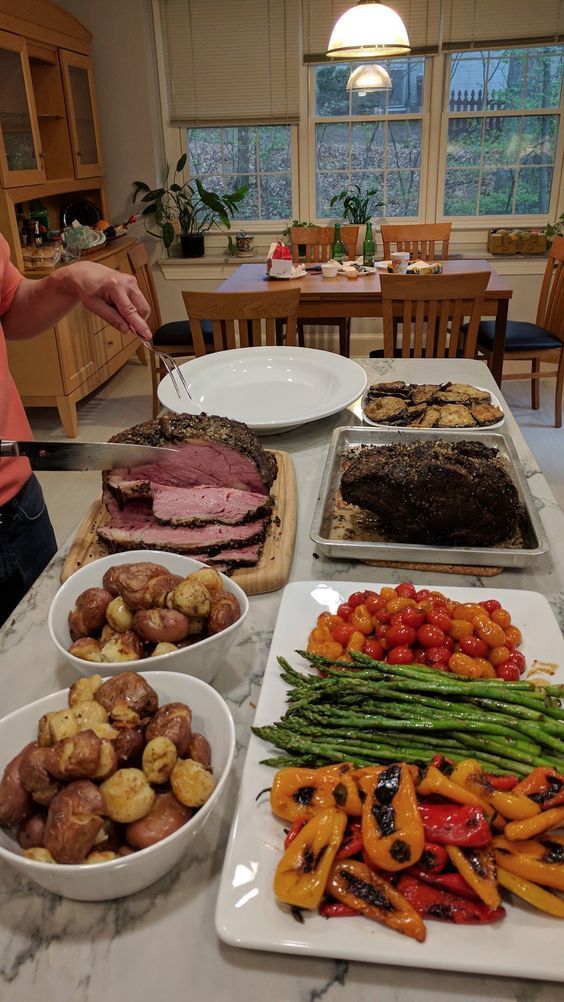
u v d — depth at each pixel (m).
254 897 0.67
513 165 4.96
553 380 4.70
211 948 0.66
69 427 4.03
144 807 0.66
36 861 0.62
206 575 0.95
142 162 5.02
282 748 0.80
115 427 4.18
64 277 1.52
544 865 0.65
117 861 0.63
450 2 4.53
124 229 4.95
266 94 4.91
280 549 1.21
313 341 5.51
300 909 0.66
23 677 0.99
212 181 5.25
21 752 0.72
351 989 0.63
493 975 0.62
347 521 1.31
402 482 1.17
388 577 1.17
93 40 4.70
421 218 5.19
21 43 3.75
